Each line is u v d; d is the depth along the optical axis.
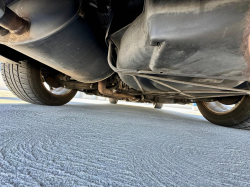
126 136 0.48
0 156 0.28
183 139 0.52
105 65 0.69
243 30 0.26
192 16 0.27
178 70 0.36
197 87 0.61
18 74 0.88
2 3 0.31
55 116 0.67
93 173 0.25
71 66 0.61
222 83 0.53
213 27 0.27
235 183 0.27
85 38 0.52
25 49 0.49
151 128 0.64
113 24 0.49
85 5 0.47
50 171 0.24
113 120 0.73
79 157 0.30
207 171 0.30
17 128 0.45
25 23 0.42
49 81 1.05
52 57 0.54
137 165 0.29
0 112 0.64
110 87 1.15
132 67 0.46
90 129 0.51
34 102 1.03
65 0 0.42
